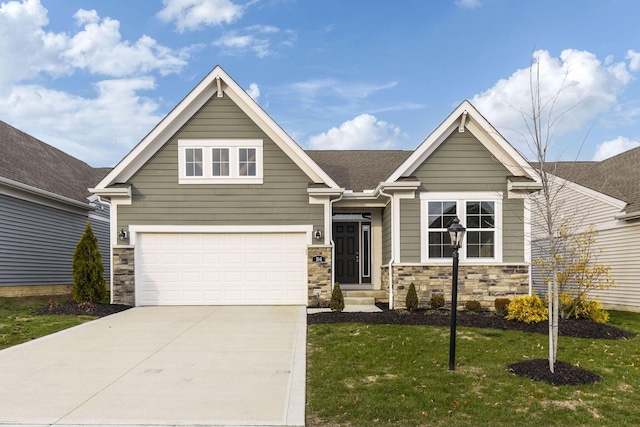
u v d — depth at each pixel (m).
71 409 5.23
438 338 8.67
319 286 12.91
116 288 12.81
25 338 8.77
